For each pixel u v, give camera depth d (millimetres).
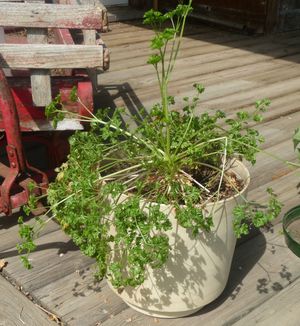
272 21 5883
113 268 1451
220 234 1521
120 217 1386
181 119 1822
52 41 2666
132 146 1686
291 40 5680
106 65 1928
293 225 2189
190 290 1562
